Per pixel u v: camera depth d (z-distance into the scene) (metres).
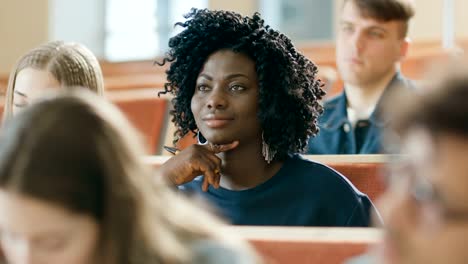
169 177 1.60
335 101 2.43
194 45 1.67
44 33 5.08
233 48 1.62
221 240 0.97
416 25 4.40
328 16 4.86
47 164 0.83
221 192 1.62
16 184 0.83
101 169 0.85
